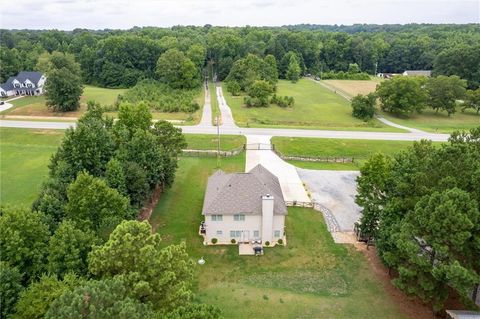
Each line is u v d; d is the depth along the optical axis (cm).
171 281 2300
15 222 2586
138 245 2362
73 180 3528
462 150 2977
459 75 12138
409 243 2600
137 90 10844
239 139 6756
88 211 3003
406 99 9212
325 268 3453
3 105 9450
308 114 9212
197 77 12469
